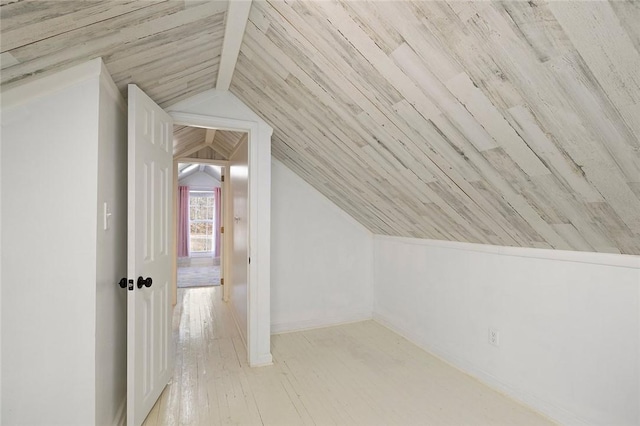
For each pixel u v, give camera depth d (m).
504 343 2.16
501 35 0.98
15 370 1.27
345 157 2.38
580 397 1.73
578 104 1.03
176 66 1.88
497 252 2.21
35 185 1.29
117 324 1.74
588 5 0.81
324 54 1.53
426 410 1.95
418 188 2.12
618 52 0.87
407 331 3.15
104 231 1.50
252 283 2.57
